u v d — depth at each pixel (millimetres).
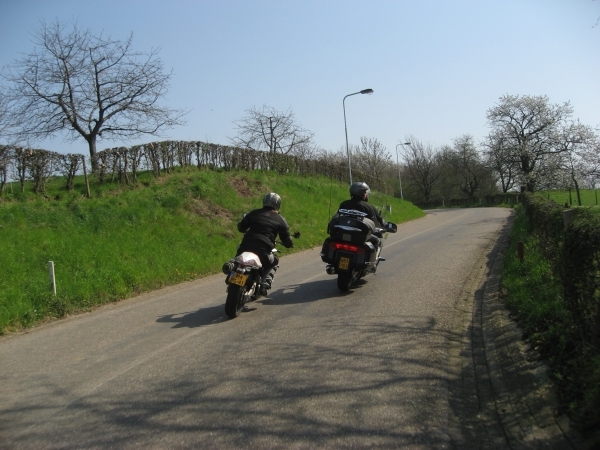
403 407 4344
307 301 8727
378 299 8602
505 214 33906
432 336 6359
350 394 4621
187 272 12055
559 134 49906
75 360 6043
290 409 4336
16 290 8719
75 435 4020
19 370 5766
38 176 15250
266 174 27219
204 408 4430
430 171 80062
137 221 15000
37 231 12289
